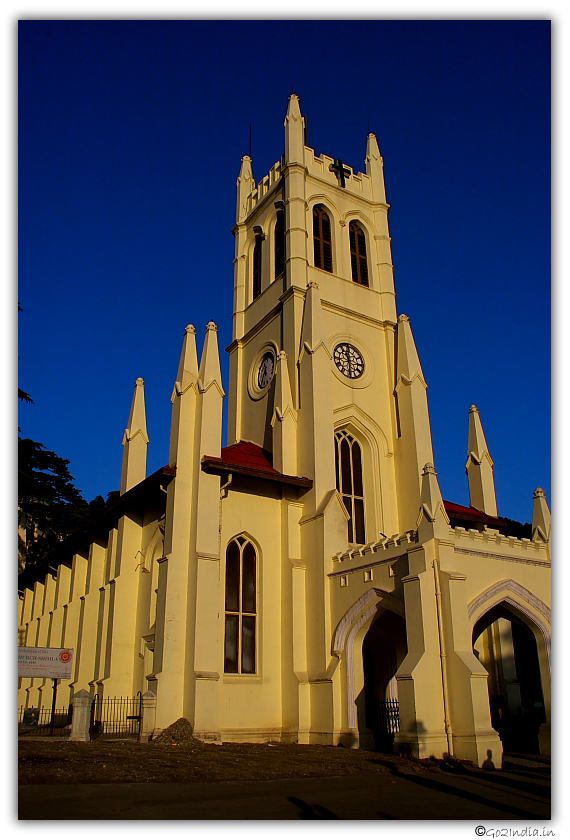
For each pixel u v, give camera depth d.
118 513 39.94
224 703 31.89
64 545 49.31
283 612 34.91
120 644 36.41
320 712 31.39
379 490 42.47
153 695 29.30
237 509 35.75
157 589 32.69
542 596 30.08
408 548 27.72
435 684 24.94
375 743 30.17
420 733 23.86
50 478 77.19
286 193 48.88
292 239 46.34
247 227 55.69
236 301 53.12
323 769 21.28
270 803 15.20
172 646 30.64
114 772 19.08
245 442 44.25
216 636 31.00
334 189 51.38
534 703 48.66
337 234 49.72
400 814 14.18
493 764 23.00
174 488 33.38
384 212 53.03
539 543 31.20
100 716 34.47
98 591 42.62
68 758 21.31
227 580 34.56
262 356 48.06
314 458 37.22
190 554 32.38
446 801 15.81
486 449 45.53
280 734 32.66
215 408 35.03
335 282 47.69
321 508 35.50
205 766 20.98
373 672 35.03
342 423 43.00
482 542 29.05
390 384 46.59
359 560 31.81
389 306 49.31
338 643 31.52
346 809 14.66
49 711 44.66
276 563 36.16
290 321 44.12
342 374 44.41
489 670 36.69
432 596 26.23
